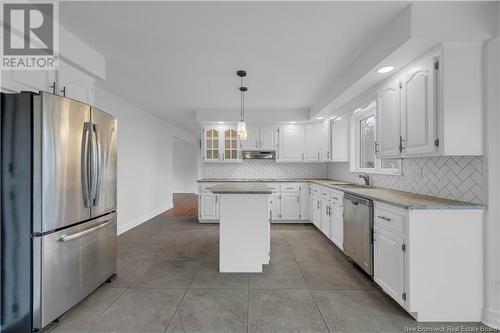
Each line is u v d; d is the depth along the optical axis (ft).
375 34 7.32
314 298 7.13
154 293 7.38
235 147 17.61
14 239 5.50
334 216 11.50
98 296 7.20
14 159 5.50
